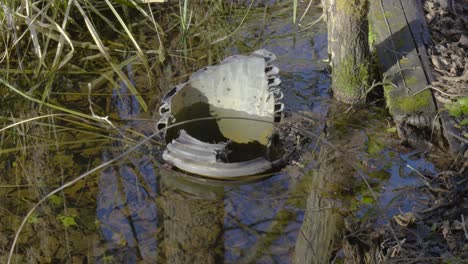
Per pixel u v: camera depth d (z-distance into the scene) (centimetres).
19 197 223
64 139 241
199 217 214
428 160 230
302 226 211
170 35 290
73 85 265
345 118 246
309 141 237
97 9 299
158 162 230
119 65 273
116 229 212
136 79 268
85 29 291
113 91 262
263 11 304
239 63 236
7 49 271
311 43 284
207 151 221
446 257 199
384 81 252
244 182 224
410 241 204
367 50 249
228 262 202
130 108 253
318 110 250
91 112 252
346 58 248
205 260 202
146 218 215
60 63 266
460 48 267
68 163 233
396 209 214
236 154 234
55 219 216
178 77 267
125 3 291
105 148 237
